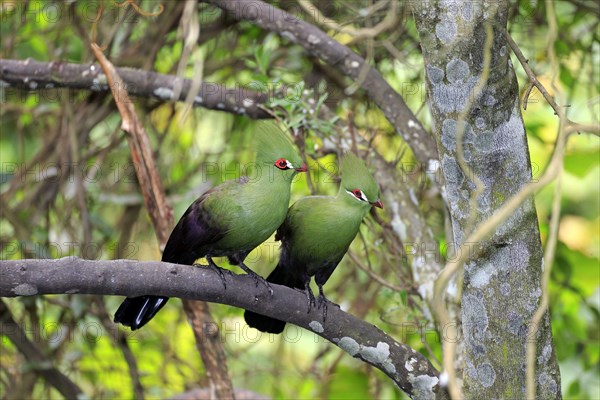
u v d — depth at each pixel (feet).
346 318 23.06
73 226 39.19
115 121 43.06
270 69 37.63
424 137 30.53
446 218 29.55
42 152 37.91
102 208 41.86
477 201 19.62
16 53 39.14
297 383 41.50
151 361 39.91
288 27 31.22
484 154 19.36
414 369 23.00
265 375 42.01
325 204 25.48
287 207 24.75
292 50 37.47
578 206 44.01
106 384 39.65
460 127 18.45
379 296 34.86
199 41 37.78
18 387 37.42
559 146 17.07
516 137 19.45
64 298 37.17
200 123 41.63
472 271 20.06
